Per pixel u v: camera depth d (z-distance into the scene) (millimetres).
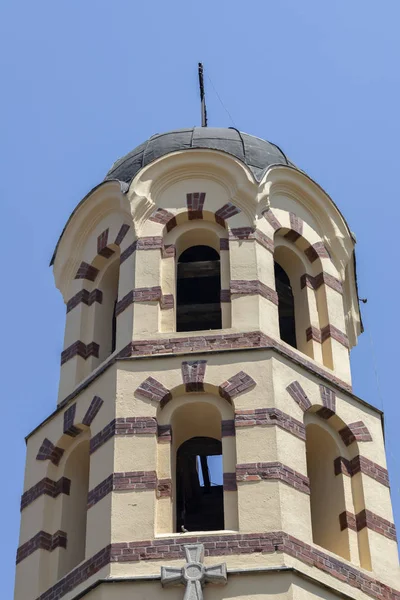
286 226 36125
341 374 34188
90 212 37156
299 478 30328
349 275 38250
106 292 36344
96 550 29484
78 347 35094
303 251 36438
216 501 35406
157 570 28562
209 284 37344
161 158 36344
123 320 33594
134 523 29453
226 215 35469
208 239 35719
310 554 29219
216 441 34312
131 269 34562
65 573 31172
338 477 31984
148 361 32156
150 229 35406
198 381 31516
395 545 31266
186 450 34469
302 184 37031
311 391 32250
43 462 32781
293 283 36188
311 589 28328
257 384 31438
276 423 30797
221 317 34594
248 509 29391
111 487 30078
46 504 32156
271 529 29031
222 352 32062
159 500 30031
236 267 34281
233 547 28766
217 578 28031
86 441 32562
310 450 32812
